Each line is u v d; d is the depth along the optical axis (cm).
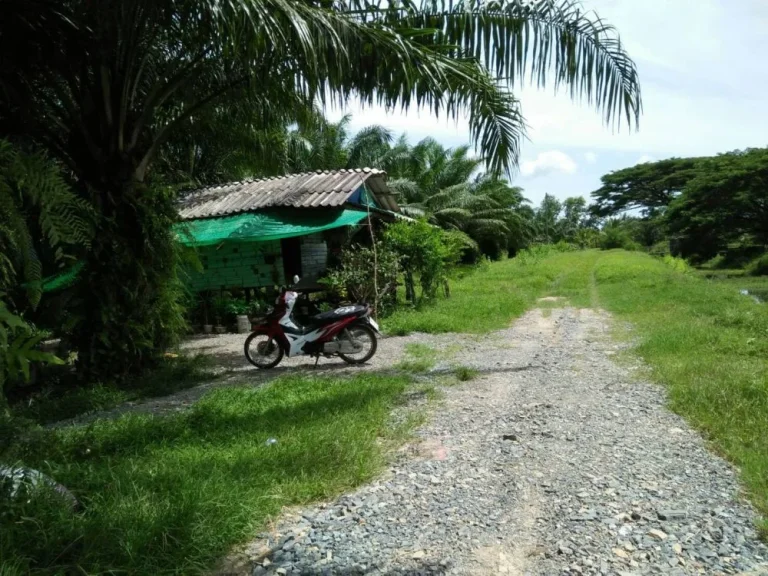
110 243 679
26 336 235
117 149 702
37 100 699
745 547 265
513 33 668
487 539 283
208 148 1306
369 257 1102
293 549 276
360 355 768
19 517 271
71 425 522
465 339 896
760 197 3114
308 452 379
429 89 649
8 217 277
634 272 1995
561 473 358
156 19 604
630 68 666
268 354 752
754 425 403
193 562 255
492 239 3406
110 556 253
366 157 2645
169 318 745
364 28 587
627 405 493
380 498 331
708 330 772
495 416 480
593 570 253
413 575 255
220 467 359
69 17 602
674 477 344
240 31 498
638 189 5678
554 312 1206
